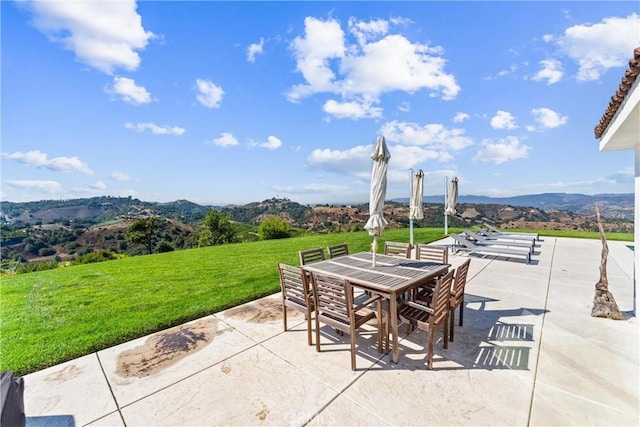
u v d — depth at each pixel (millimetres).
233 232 28688
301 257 4344
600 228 4020
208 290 5562
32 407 2334
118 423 2137
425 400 2291
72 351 3221
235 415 2178
